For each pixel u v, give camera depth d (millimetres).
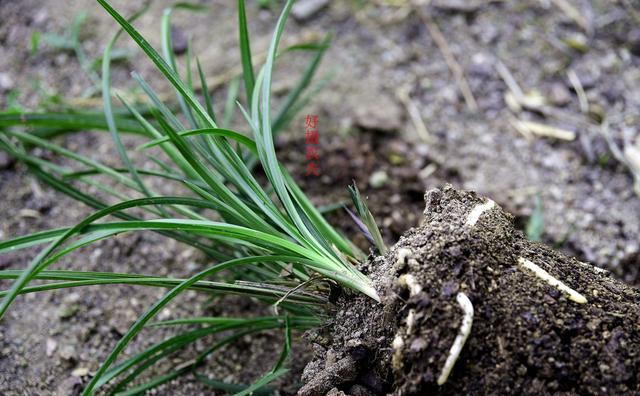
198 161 521
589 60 768
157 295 648
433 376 483
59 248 662
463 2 804
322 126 729
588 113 737
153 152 716
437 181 704
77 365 613
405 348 489
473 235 509
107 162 709
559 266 519
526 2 805
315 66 683
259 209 552
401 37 788
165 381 583
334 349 521
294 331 623
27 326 626
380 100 747
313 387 506
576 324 494
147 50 507
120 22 500
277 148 716
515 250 519
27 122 625
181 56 765
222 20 792
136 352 622
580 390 486
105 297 645
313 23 798
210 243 667
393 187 700
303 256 524
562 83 755
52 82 746
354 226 678
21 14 781
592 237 674
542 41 781
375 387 509
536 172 710
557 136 724
